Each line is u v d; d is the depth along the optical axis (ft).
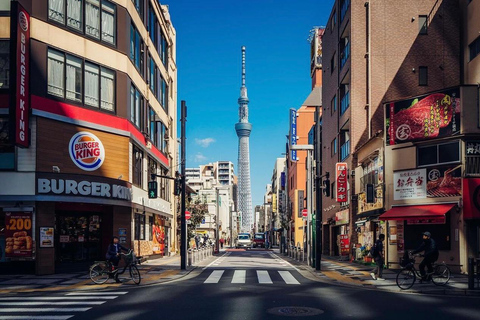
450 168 72.79
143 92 97.96
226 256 130.62
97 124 76.89
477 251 69.62
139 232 97.40
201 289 51.16
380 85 103.55
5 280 62.13
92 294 47.85
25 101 66.85
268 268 81.56
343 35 119.03
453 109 72.79
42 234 69.21
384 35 104.47
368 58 104.22
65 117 72.38
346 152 113.60
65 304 40.86
